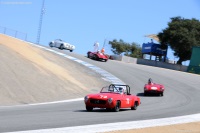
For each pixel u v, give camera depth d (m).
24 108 74.12
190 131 49.16
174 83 165.50
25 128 42.75
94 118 56.69
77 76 150.62
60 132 40.75
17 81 111.00
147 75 184.25
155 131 46.44
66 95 114.12
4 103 88.75
